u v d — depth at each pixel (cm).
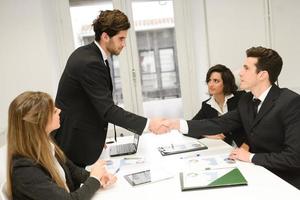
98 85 178
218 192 132
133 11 377
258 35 345
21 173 123
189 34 384
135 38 379
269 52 173
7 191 126
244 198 124
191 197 130
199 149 199
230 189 134
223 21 341
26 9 322
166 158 187
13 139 129
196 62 386
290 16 344
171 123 199
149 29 383
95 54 183
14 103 130
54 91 339
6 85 330
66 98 186
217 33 342
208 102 264
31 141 129
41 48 328
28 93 134
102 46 187
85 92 183
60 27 369
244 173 151
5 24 323
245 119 184
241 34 343
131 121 181
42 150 130
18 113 128
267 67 171
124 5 371
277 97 171
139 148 215
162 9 382
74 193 131
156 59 389
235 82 253
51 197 122
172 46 389
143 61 388
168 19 384
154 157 192
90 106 186
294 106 163
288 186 132
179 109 400
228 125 203
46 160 131
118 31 181
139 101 389
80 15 373
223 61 347
